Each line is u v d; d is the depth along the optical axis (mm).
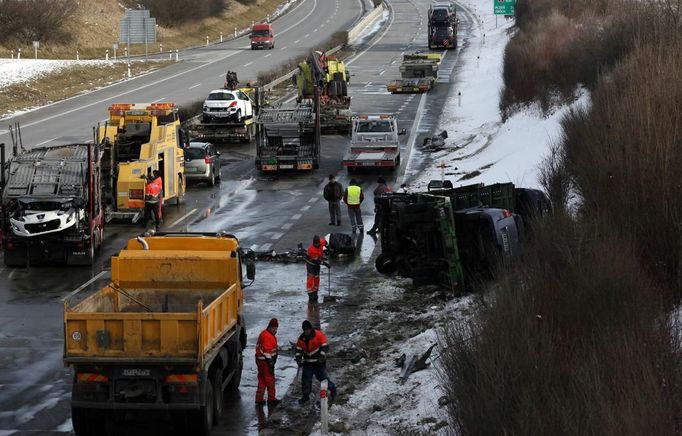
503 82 76938
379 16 153875
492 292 21484
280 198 46875
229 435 19703
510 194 31234
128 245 22906
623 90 32031
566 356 16938
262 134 53219
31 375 23438
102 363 18516
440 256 29328
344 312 28500
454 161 55188
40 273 33531
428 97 82312
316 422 20266
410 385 21469
